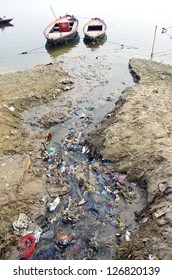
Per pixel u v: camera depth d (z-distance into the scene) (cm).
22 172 973
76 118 1337
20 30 2788
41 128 1270
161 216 771
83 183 950
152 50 2077
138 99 1345
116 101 1453
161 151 977
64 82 1627
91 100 1492
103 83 1678
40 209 874
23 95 1461
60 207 881
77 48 2277
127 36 2528
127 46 2305
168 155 957
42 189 942
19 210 862
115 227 812
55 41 2208
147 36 2512
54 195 918
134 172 962
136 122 1152
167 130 1095
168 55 2123
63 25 2334
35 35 2627
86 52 2189
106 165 1020
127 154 1023
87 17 3136
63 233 802
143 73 1731
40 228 818
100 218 838
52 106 1432
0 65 1973
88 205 878
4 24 2994
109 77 1753
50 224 833
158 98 1356
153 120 1155
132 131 1106
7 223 820
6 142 1119
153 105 1283
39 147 1134
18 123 1270
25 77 1670
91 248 757
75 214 852
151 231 754
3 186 913
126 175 970
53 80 1644
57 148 1141
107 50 2225
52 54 2161
